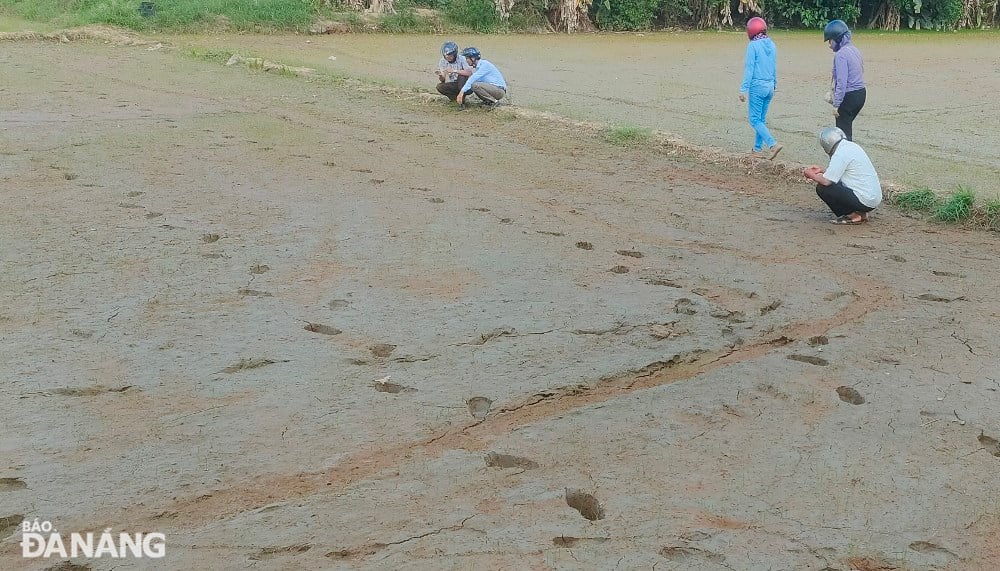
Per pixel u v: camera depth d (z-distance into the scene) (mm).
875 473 3785
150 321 4953
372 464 3705
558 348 4848
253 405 4121
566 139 10867
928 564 3211
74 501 3367
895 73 17594
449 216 7293
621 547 3213
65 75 14055
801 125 11867
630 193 8469
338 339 4848
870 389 4539
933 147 10484
